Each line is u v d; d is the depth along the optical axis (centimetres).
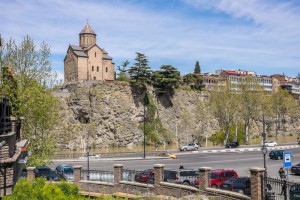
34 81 3481
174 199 2358
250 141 9825
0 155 892
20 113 3005
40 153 3541
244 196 2211
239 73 15400
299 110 13138
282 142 9044
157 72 10381
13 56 3412
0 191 882
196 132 10500
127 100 9538
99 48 10644
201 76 12938
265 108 9512
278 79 17500
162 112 10250
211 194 2433
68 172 3653
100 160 5244
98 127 8938
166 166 4447
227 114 8525
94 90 9100
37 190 1875
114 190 2997
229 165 4456
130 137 9256
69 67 10594
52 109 3809
